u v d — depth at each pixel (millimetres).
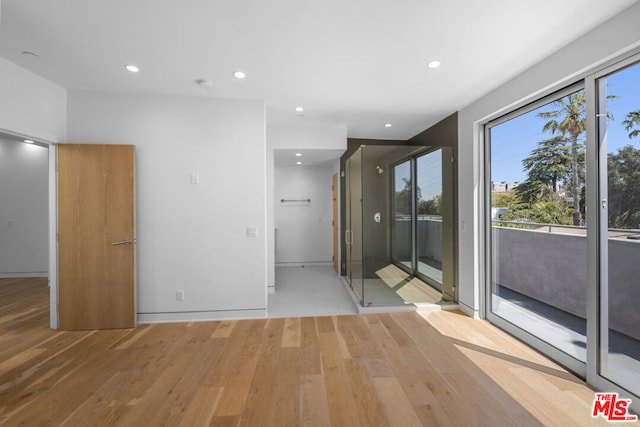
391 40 1853
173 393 1741
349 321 2861
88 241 2656
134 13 1596
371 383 1832
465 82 2451
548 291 2217
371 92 2682
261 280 2934
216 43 1897
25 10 1563
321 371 1969
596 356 1759
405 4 1518
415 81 2445
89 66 2223
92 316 2662
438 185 3377
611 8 1525
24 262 4691
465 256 3047
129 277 2686
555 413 1559
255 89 2635
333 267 5434
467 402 1648
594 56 1694
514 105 2398
